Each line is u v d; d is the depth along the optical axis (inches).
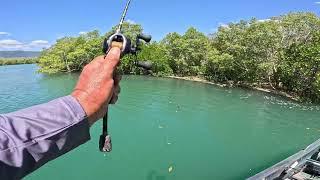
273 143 856.9
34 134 33.8
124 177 610.5
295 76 1604.3
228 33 1990.7
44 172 607.8
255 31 1827.0
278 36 1803.6
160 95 1505.9
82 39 2659.9
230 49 1950.1
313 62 1502.2
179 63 2237.9
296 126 1038.4
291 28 1795.0
